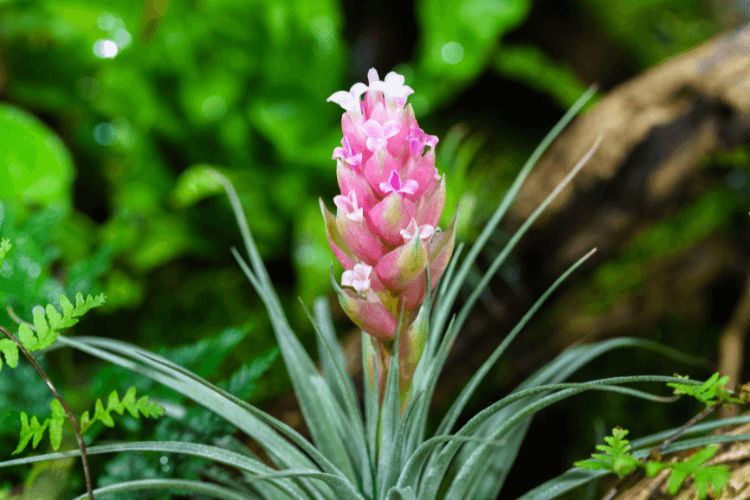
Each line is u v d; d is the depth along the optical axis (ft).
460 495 2.03
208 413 2.18
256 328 3.87
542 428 3.30
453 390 3.23
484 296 2.94
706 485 1.90
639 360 3.43
